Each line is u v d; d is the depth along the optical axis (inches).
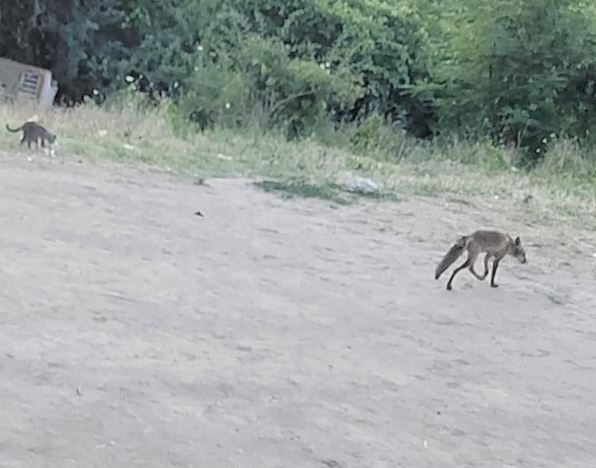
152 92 794.2
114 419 183.8
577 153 735.1
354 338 253.3
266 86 774.5
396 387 220.4
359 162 600.7
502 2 808.9
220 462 173.5
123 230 337.1
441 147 761.6
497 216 465.1
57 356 210.4
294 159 571.5
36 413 181.6
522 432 205.2
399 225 413.4
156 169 476.4
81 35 799.7
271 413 196.9
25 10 799.7
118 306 251.8
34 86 736.3
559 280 346.6
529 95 810.8
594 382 240.8
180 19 816.3
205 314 256.4
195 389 203.6
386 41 853.2
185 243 332.8
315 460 179.2
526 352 258.8
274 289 290.4
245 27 823.1
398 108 871.1
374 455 184.2
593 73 813.2
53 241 307.9
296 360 230.1
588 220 480.1
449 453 190.1
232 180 476.4
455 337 264.7
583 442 204.1
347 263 335.0
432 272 335.6
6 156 448.1
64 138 522.3
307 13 838.5
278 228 378.3
